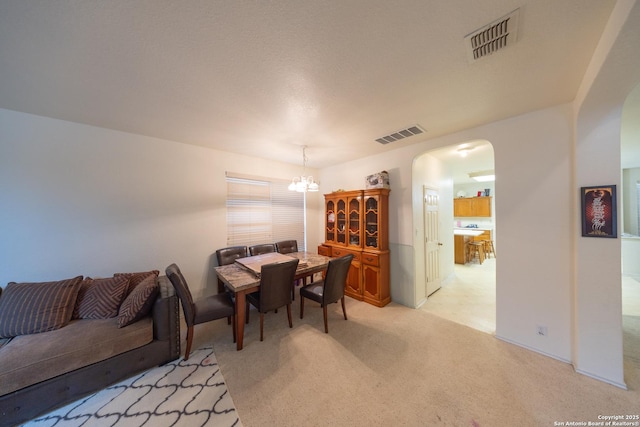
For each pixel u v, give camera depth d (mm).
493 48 1295
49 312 1826
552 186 2023
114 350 1729
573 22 1116
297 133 2623
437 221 3898
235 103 1914
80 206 2348
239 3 1007
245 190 3605
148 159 2725
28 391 1430
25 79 1565
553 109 2008
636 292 3527
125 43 1228
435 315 2908
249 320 2803
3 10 1004
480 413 1479
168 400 1595
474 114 2162
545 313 2068
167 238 2863
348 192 3676
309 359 2033
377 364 1960
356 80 1605
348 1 1007
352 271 3594
